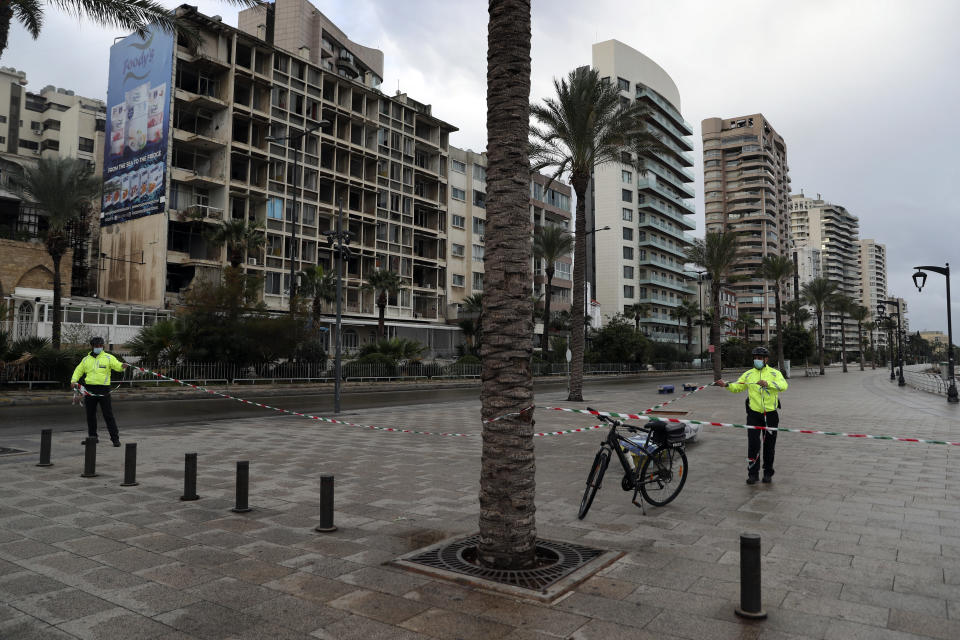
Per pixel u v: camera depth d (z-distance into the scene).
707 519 5.98
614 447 6.29
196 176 39.00
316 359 33.62
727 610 3.73
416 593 3.98
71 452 9.68
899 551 4.95
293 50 52.62
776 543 5.18
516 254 4.56
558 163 25.64
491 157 4.70
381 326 43.59
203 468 8.57
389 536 5.34
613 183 87.69
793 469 8.81
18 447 10.18
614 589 4.08
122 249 41.09
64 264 38.28
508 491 4.41
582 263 24.23
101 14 14.17
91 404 10.12
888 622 3.56
